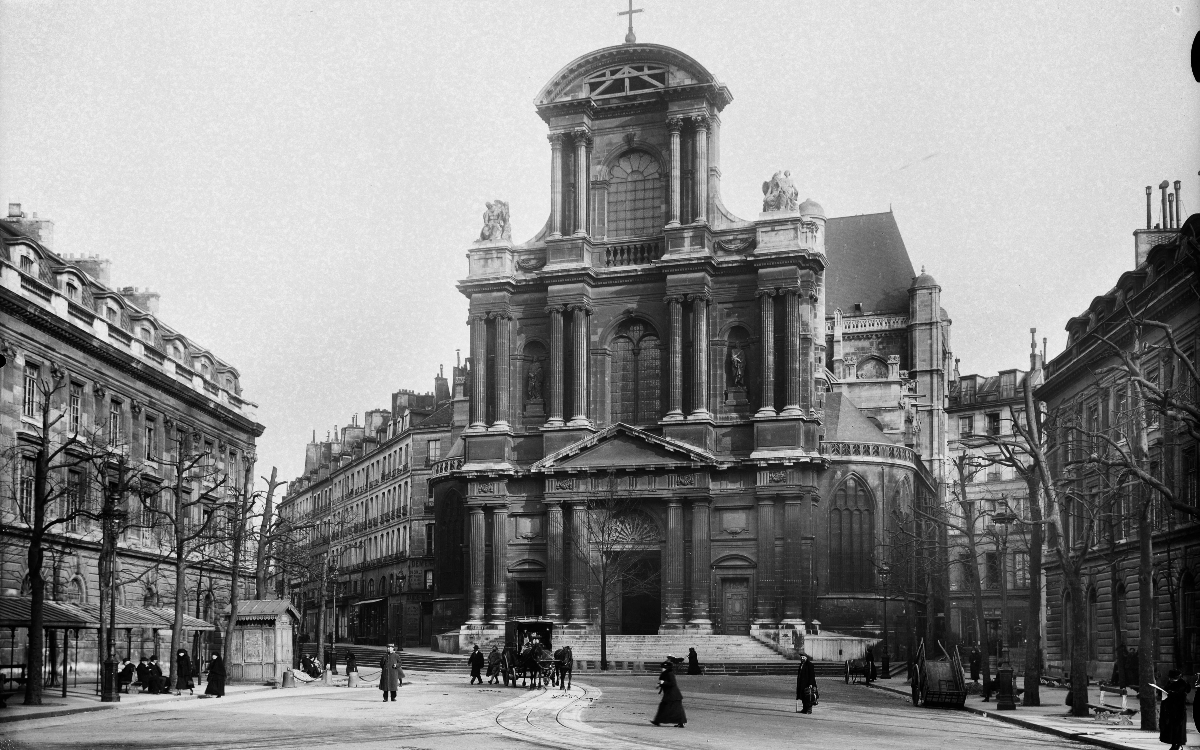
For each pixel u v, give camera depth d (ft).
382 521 427.74
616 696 177.68
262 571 231.30
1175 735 109.09
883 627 283.79
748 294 291.58
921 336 442.50
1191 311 185.26
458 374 399.24
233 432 273.13
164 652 233.96
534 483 297.74
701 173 295.48
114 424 213.87
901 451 301.02
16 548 178.60
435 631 319.06
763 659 266.98
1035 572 172.65
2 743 106.32
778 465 280.31
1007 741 123.44
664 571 285.43
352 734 116.98
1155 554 203.92
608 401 298.35
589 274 297.53
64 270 200.23
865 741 118.62
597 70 304.09
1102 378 230.48
